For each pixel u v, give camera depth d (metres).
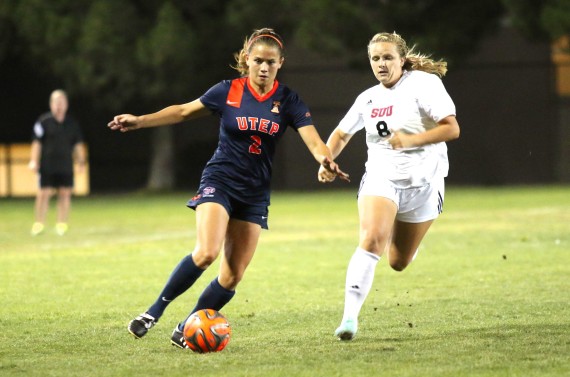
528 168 137.12
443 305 33.41
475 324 29.25
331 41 118.94
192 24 124.31
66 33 121.06
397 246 29.59
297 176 139.88
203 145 139.62
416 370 22.67
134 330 26.39
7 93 139.62
